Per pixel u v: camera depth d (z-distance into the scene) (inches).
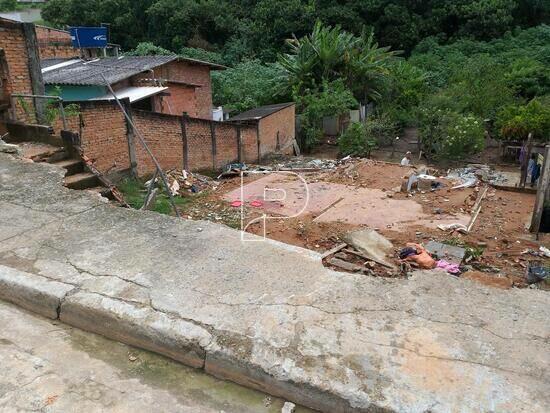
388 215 350.9
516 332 67.1
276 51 1207.6
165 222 107.3
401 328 68.2
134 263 87.8
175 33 1258.0
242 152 601.3
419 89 985.5
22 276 84.9
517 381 58.4
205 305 74.4
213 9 1264.8
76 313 77.6
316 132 823.1
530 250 289.0
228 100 873.5
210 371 66.9
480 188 445.1
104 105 374.6
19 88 307.1
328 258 247.8
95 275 84.4
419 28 1311.5
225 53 1210.6
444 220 340.2
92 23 1304.1
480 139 720.3
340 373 60.4
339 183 448.8
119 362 70.1
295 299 75.2
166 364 69.4
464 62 1066.1
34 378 66.0
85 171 239.8
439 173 549.6
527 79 968.3
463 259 261.9
